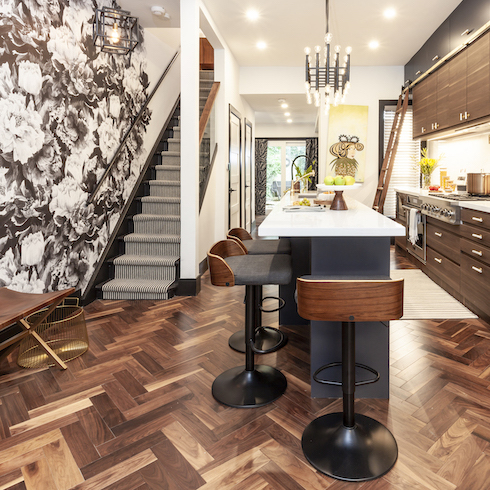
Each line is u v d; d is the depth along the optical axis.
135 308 3.74
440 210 4.16
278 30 5.15
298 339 2.99
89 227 3.92
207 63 6.76
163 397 2.22
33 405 2.16
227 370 2.47
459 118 4.37
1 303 2.49
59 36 3.32
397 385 2.31
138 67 4.99
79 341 2.96
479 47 3.84
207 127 5.02
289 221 2.16
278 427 1.94
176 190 5.32
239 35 5.34
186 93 3.98
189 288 4.12
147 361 2.66
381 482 1.57
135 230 4.86
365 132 6.76
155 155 5.68
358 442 1.75
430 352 2.74
